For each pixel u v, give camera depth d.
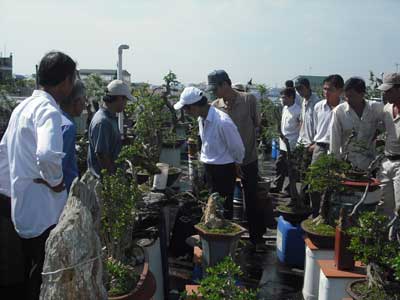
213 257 4.00
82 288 2.08
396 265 2.69
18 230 2.96
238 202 6.42
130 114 8.29
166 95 8.29
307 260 4.28
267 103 10.52
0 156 3.25
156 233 3.84
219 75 5.29
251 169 5.45
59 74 2.93
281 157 7.85
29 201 2.89
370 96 9.05
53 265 2.06
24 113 2.88
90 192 2.38
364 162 4.85
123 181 3.05
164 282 3.96
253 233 5.56
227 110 5.40
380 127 4.86
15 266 4.01
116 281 2.69
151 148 6.78
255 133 5.48
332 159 4.23
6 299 3.86
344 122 4.81
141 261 3.19
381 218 3.17
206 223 4.12
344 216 3.74
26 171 2.86
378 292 3.07
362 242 3.29
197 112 4.76
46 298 2.07
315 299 4.22
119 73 6.39
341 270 3.74
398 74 4.52
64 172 3.11
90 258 2.13
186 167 10.63
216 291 2.71
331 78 5.50
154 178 5.19
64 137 3.07
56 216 2.93
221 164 4.86
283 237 5.13
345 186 4.29
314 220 4.44
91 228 2.17
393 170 4.71
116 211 2.91
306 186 5.62
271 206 6.40
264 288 4.65
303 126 6.59
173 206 5.23
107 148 4.21
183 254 4.97
